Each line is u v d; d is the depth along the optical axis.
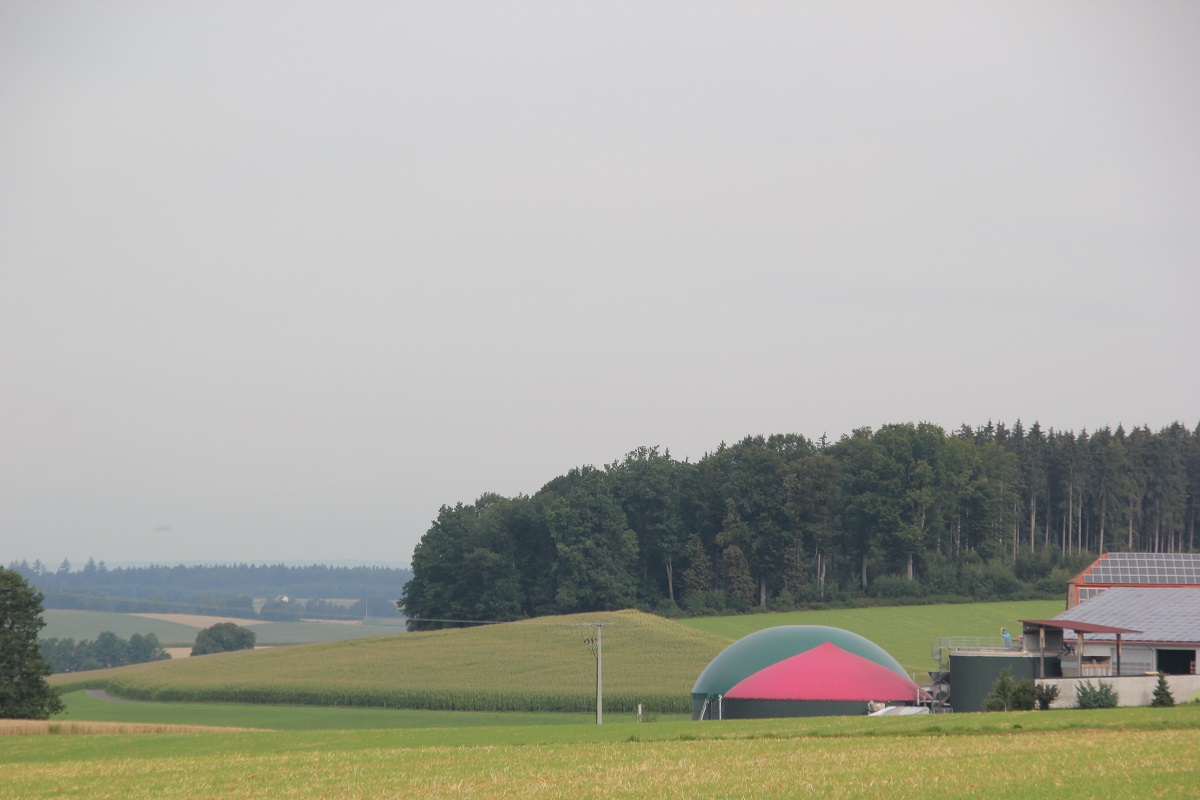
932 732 50.88
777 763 42.97
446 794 38.53
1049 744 44.88
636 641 134.00
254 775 44.44
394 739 58.78
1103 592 83.44
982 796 35.00
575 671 117.56
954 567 180.50
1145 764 39.44
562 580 179.62
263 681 120.69
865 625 154.62
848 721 57.84
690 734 54.62
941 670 76.88
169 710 107.88
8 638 86.56
